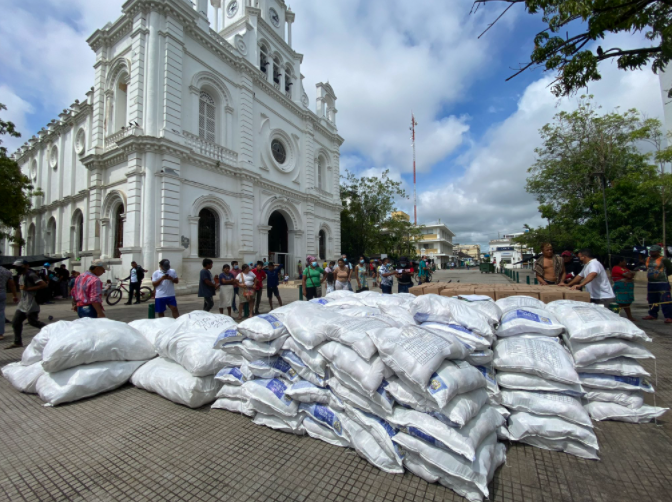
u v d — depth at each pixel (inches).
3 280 266.1
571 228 725.3
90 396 145.5
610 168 684.7
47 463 100.4
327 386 110.4
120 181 574.6
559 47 183.0
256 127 746.2
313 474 91.9
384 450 94.0
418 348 92.5
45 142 962.7
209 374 136.9
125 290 509.0
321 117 1028.5
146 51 547.5
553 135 754.8
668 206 556.4
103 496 85.8
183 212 569.3
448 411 85.7
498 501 80.9
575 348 113.9
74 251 786.8
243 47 722.2
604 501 80.0
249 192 698.8
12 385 161.2
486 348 107.7
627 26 171.2
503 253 3270.2
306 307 127.6
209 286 309.0
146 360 165.8
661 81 477.1
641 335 107.0
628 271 273.9
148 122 531.8
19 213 639.1
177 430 117.6
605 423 113.1
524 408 103.3
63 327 158.9
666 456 96.0
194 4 640.4
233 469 95.1
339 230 1094.4
